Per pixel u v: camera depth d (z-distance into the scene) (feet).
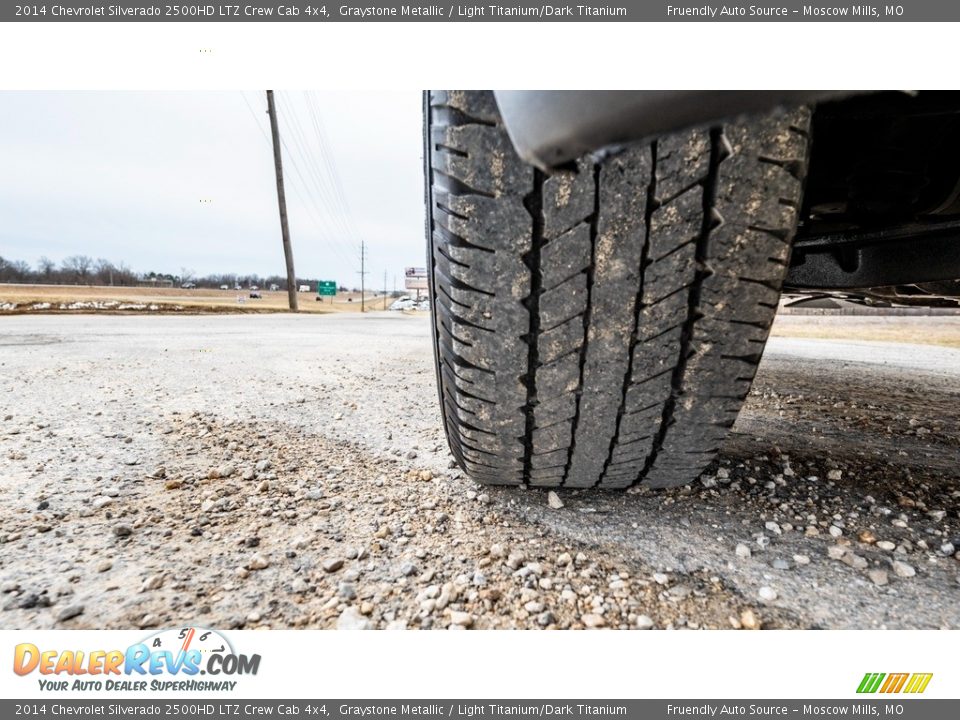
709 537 4.30
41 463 5.77
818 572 3.81
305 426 7.62
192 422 7.66
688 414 3.88
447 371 4.03
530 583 3.66
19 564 3.73
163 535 4.24
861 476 5.47
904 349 18.35
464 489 5.26
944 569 3.83
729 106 1.73
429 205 3.56
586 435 4.07
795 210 2.98
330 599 3.46
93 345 17.85
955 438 6.86
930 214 4.42
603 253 3.16
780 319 34.78
